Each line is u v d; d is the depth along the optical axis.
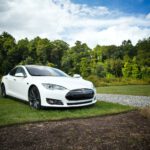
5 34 71.44
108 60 73.75
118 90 15.09
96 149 3.39
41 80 6.30
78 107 6.59
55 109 6.24
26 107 6.60
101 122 4.86
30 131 4.15
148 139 3.86
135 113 5.80
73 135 3.96
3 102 7.55
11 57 65.00
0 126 4.38
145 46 81.50
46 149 3.36
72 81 6.51
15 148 3.38
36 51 72.94
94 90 6.70
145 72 61.19
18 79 7.38
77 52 77.88
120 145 3.57
